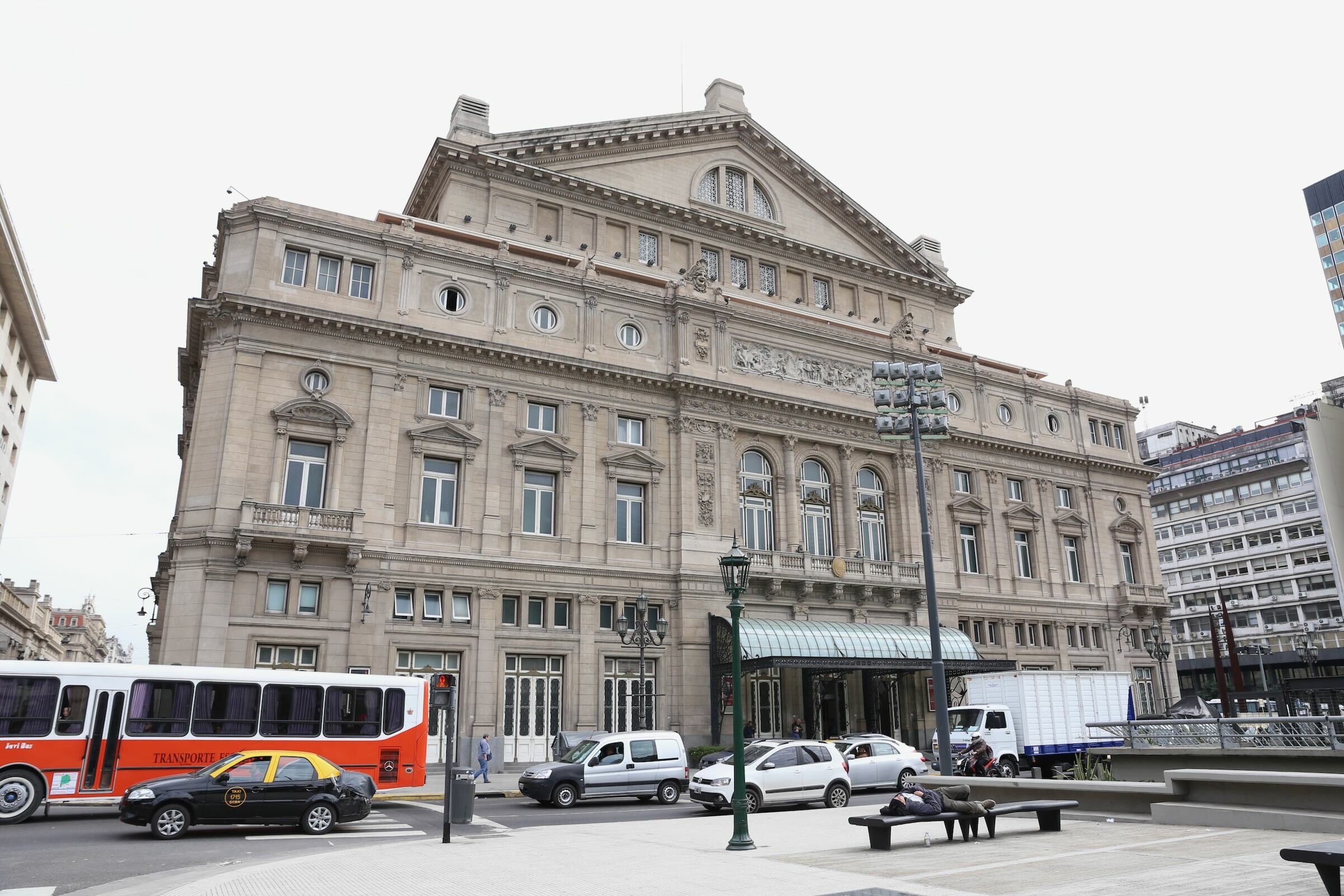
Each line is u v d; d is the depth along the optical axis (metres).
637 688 40.06
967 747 34.06
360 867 14.96
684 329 44.94
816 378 48.81
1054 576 54.97
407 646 35.62
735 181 53.84
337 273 38.25
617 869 14.23
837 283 55.69
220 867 15.73
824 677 44.62
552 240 46.59
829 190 56.06
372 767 26.25
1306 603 92.06
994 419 55.50
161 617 41.97
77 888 14.02
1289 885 10.80
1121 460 60.47
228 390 34.81
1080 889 10.97
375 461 36.56
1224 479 101.25
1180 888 10.88
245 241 36.78
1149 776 22.80
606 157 49.53
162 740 23.84
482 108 46.50
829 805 25.97
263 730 25.12
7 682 22.61
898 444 50.47
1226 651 97.25
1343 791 15.99
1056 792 20.84
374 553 35.50
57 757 22.64
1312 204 106.69
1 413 62.84
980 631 51.09
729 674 41.12
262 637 33.16
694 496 43.19
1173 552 105.88
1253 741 21.06
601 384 42.38
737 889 11.98
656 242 49.94
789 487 46.19
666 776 28.20
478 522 38.22
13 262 57.53
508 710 37.16
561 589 39.12
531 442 39.91
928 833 17.75
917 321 58.41
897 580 47.53
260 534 33.28
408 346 38.31
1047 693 36.06
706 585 42.12
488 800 29.17
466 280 40.62
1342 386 101.25
